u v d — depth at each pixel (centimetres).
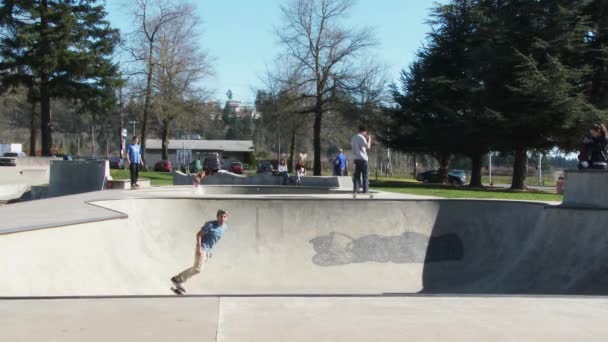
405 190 2569
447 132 3684
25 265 783
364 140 1472
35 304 576
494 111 3238
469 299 618
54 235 865
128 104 4816
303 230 1298
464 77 3669
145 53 4656
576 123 3047
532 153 3644
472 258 1275
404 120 4106
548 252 1112
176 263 1209
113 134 11025
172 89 4750
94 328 491
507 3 3412
